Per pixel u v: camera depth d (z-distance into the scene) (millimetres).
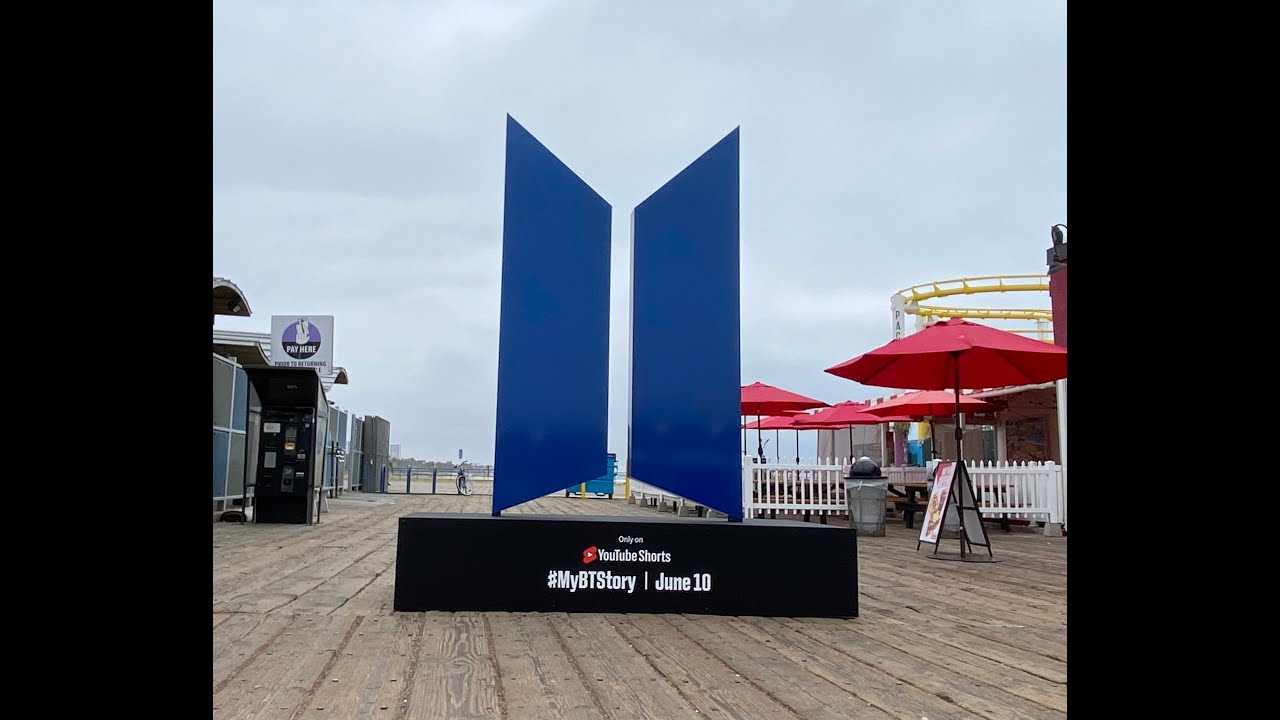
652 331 6109
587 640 4688
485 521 5504
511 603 5465
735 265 6086
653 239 6211
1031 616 5785
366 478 28469
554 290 6000
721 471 5941
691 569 5582
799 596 5613
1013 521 15500
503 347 5852
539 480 5766
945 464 10508
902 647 4691
